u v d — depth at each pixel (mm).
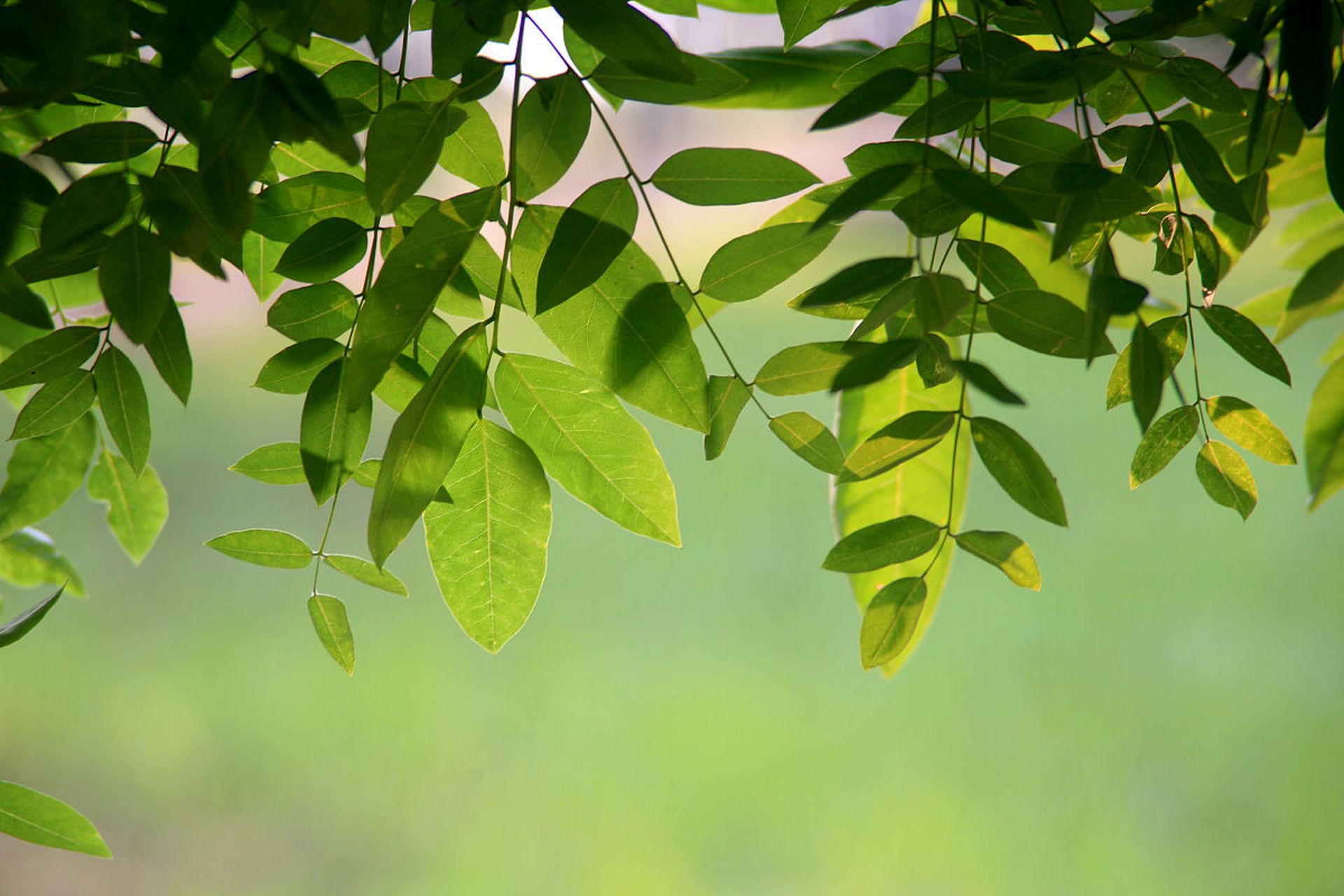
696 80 1180
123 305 1176
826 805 3697
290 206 1218
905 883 3393
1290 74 1183
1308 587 4434
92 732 4070
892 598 1251
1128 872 3373
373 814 3738
